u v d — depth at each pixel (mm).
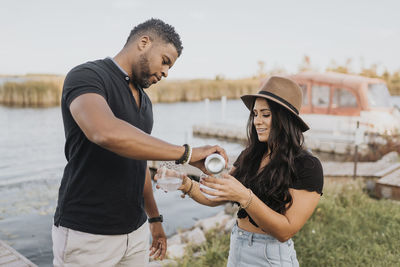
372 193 6008
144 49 1603
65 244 1574
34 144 14180
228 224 5137
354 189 5734
